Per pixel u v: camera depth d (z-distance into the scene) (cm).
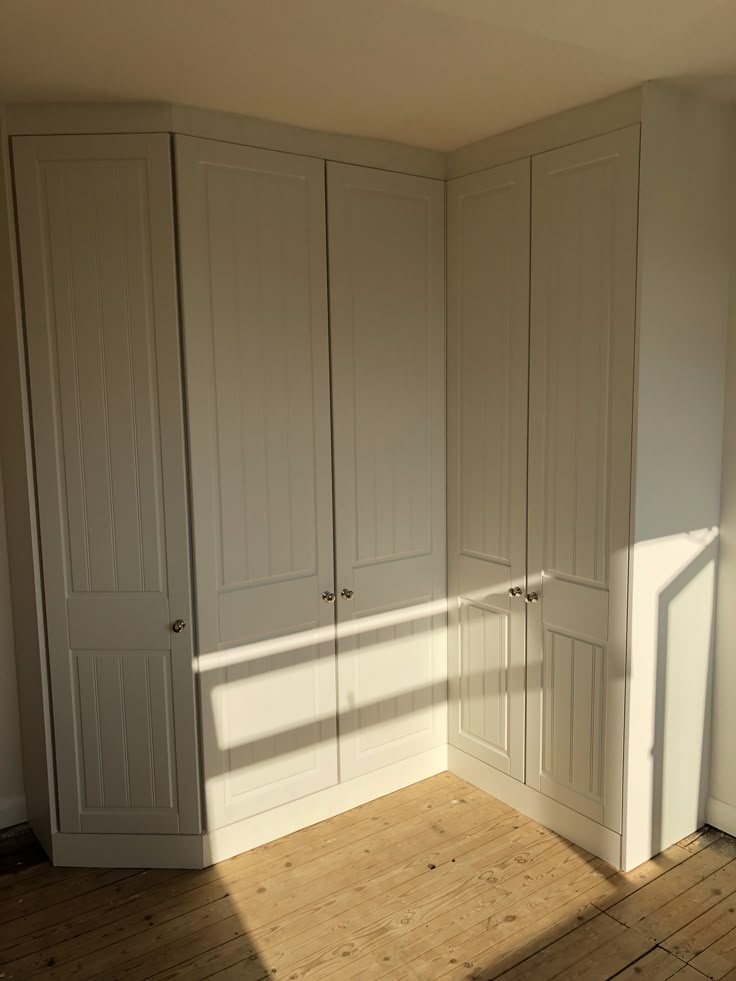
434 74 219
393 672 310
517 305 275
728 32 194
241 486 264
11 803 295
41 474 250
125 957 229
